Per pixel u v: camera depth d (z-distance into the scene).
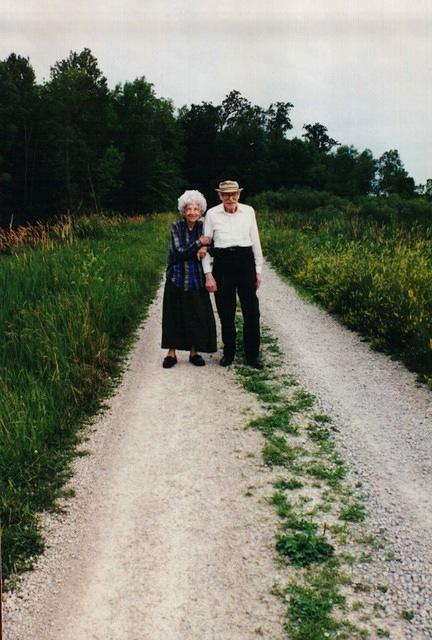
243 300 6.38
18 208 50.62
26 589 3.13
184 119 89.38
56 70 57.50
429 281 8.60
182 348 6.52
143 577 3.20
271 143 91.75
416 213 29.12
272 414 5.24
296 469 4.28
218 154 85.50
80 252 11.20
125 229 20.00
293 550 3.34
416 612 2.90
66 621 2.91
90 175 52.69
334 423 5.07
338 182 101.38
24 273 8.51
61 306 7.13
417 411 5.29
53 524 3.69
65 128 50.47
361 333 8.00
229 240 6.21
